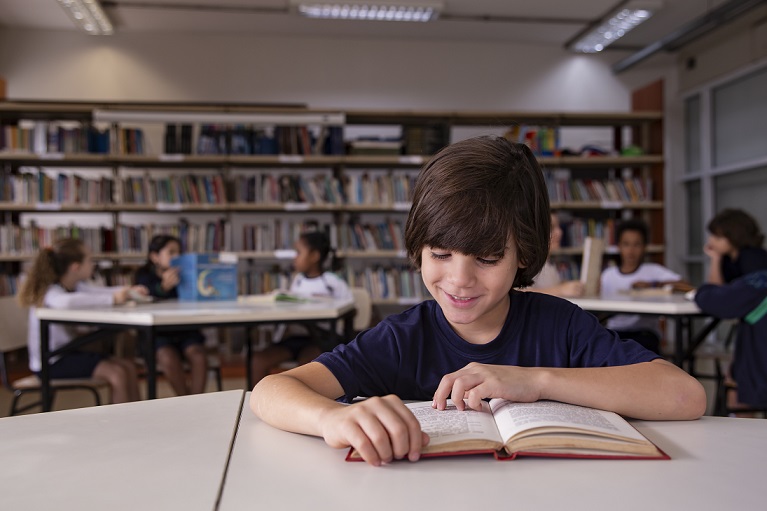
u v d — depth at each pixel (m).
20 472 0.61
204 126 5.23
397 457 0.62
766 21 5.60
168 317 2.16
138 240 5.21
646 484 0.56
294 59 6.42
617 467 0.61
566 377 0.77
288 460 0.64
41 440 0.72
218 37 6.33
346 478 0.59
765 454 0.65
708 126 6.34
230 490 0.56
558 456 0.63
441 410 0.76
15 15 5.79
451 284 0.80
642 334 3.19
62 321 2.41
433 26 6.22
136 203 5.15
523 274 0.89
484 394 0.74
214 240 5.28
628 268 3.59
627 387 0.77
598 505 0.52
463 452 0.63
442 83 6.59
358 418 0.64
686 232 6.77
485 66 6.64
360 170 6.01
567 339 0.96
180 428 0.77
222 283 2.92
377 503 0.53
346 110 5.20
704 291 2.50
